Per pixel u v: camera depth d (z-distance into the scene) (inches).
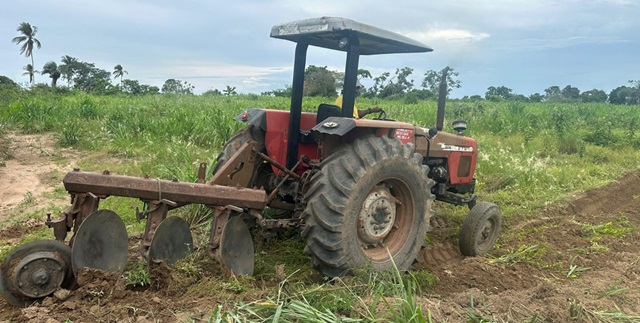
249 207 147.3
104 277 130.6
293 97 172.7
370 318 115.6
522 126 534.0
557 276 184.1
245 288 137.4
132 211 212.4
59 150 342.0
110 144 354.6
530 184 305.6
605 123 565.6
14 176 278.5
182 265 141.7
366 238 158.7
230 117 409.1
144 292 133.5
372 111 203.6
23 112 441.1
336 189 146.6
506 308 139.0
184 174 230.1
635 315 147.0
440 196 213.3
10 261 123.9
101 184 133.6
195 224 187.5
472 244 195.2
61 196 246.5
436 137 202.2
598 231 237.1
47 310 120.5
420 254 196.9
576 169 352.5
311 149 175.5
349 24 154.4
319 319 111.8
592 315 138.0
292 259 170.2
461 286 169.5
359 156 150.8
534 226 242.5
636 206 293.6
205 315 120.7
